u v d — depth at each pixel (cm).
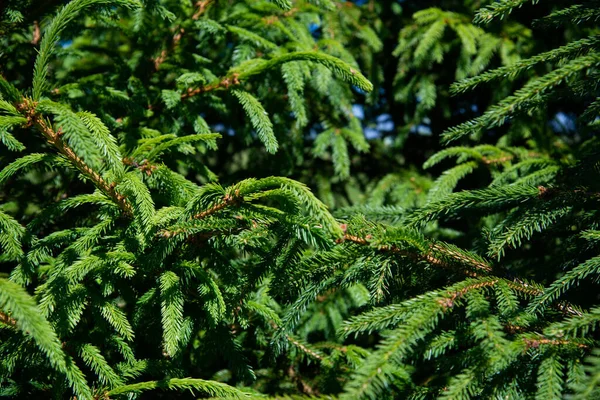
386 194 183
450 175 146
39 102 110
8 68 135
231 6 149
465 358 111
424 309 109
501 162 150
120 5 117
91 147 109
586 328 108
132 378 122
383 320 111
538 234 127
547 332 108
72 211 133
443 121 207
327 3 140
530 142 161
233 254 132
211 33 137
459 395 107
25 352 114
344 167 162
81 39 158
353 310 152
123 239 118
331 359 134
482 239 123
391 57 202
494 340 108
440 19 171
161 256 115
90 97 132
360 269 115
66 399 118
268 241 118
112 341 119
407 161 211
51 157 114
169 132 136
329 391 131
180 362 119
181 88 134
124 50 156
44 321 106
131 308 126
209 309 116
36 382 118
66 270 113
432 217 121
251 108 129
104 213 119
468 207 123
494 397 109
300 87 136
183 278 119
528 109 118
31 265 117
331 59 121
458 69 171
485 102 194
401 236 113
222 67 143
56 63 153
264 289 129
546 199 117
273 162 160
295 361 136
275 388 133
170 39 141
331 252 116
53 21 114
